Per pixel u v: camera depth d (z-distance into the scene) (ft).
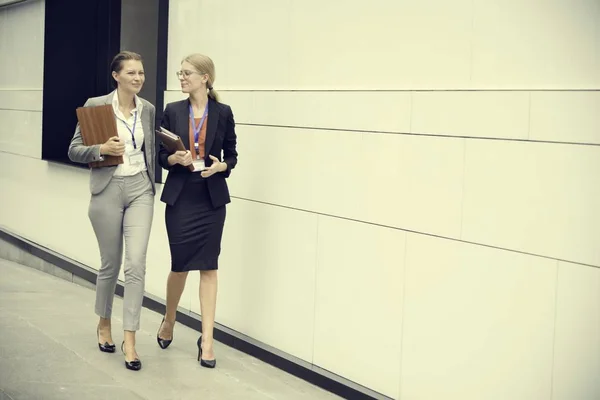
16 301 28.66
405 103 17.57
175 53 26.35
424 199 17.12
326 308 20.01
